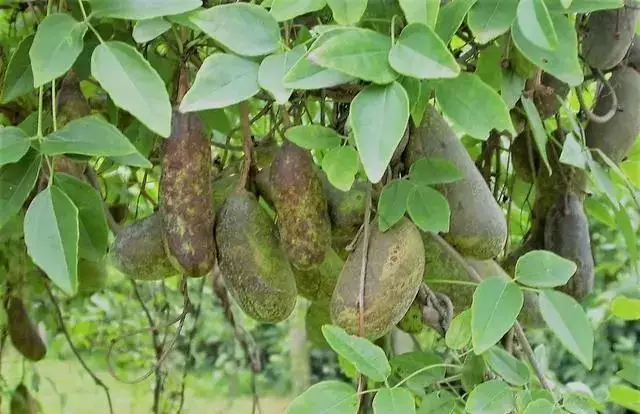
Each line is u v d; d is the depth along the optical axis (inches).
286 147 31.7
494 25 29.7
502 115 29.1
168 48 35.5
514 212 43.9
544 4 29.0
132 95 28.5
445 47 28.0
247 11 29.7
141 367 79.5
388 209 31.3
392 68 28.3
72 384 109.8
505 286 29.8
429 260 34.4
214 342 121.6
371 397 37.0
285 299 32.0
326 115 39.5
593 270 38.4
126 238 33.4
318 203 31.8
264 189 33.1
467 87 29.3
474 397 31.2
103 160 39.1
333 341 29.3
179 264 31.8
